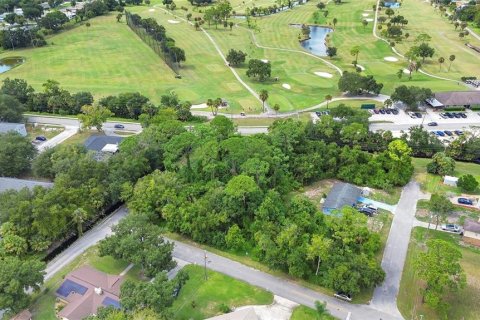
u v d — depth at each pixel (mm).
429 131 150250
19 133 134125
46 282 86438
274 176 110562
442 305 74938
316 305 73938
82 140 146625
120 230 87938
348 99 179250
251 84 197375
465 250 93625
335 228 88000
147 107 159250
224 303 80562
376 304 80062
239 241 93500
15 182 112625
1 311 78250
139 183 105938
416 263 77062
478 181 117312
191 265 90562
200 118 160500
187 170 113938
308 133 137000
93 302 77875
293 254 84500
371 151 136625
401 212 107062
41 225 92438
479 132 146500
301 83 197375
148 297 69875
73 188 101562
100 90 189625
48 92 173000
